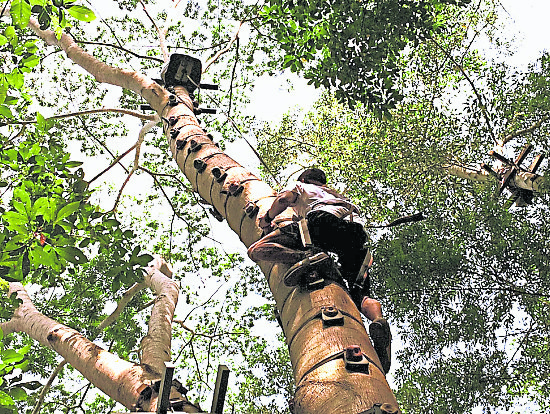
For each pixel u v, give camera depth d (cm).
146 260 612
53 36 1070
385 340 352
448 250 952
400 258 982
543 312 992
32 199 591
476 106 1088
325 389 277
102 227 600
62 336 634
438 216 1009
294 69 820
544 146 1039
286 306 360
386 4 748
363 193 1130
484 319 977
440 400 959
